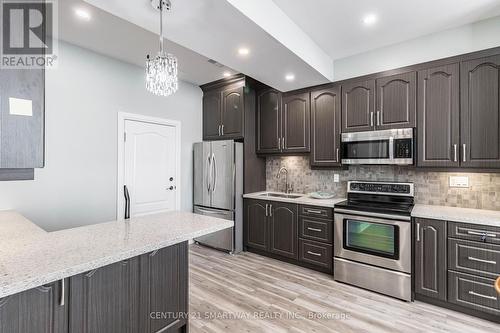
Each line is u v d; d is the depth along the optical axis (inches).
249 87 154.6
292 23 92.2
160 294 64.6
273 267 129.4
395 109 109.0
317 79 122.6
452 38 97.3
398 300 97.7
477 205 101.7
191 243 168.1
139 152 140.4
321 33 101.5
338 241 113.0
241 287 108.0
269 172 168.2
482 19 91.5
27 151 45.0
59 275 40.3
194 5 63.9
